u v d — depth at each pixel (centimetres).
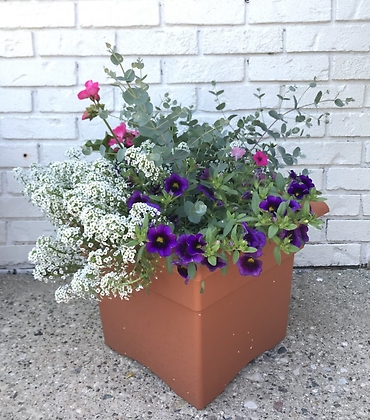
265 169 145
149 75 180
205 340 127
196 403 134
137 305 139
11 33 176
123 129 138
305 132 188
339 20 174
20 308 181
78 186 122
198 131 137
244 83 182
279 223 116
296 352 155
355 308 177
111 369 150
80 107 185
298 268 204
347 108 184
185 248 111
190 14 173
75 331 168
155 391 141
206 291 119
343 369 148
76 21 175
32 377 147
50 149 190
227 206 127
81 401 138
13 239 201
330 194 196
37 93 183
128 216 120
